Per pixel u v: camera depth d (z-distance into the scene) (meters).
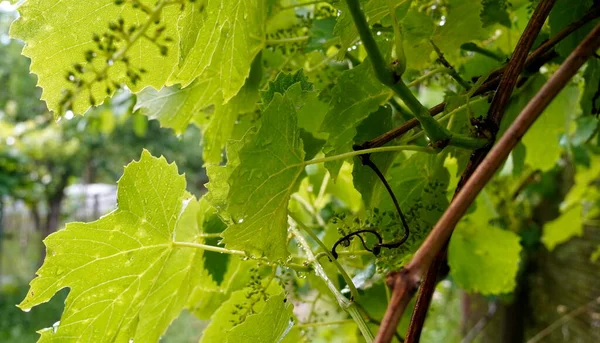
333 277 0.52
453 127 0.44
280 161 0.36
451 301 2.11
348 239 0.41
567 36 0.43
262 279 0.47
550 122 0.63
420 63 0.49
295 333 0.50
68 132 2.75
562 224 1.12
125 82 0.40
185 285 0.47
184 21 0.37
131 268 0.43
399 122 0.60
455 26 0.48
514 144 0.28
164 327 0.47
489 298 1.44
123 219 0.42
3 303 3.68
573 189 1.09
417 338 0.33
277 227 0.38
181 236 0.47
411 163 0.47
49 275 0.41
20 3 0.39
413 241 0.44
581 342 1.43
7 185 2.69
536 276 1.73
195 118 0.57
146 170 0.42
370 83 0.41
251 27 0.46
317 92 0.40
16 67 3.56
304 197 0.60
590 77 0.49
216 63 0.45
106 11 0.39
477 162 0.35
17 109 3.66
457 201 0.27
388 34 0.44
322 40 0.50
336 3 0.38
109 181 5.90
